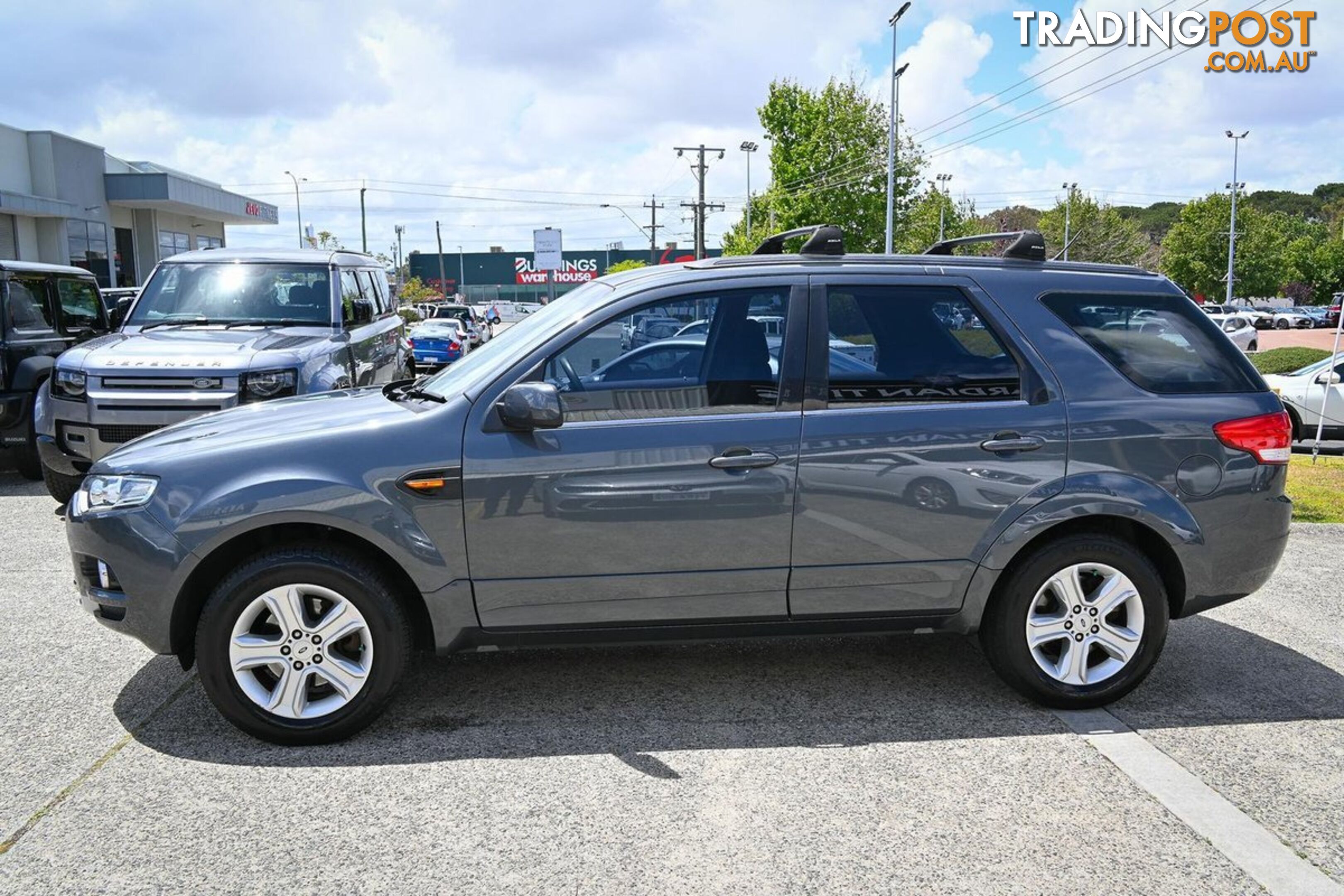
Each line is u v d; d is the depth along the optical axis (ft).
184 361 24.03
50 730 12.73
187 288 29.60
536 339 12.76
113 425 23.72
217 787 11.23
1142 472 13.05
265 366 24.41
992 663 13.53
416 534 12.05
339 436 12.23
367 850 9.95
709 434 12.41
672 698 13.80
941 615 13.14
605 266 399.85
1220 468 13.24
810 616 12.99
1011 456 12.81
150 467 12.24
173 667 14.92
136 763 11.82
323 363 26.45
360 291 32.55
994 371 13.03
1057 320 13.28
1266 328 191.62
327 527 12.33
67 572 20.10
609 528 12.32
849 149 140.36
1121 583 13.11
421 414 12.42
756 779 11.42
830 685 14.29
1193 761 11.91
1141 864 9.71
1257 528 13.44
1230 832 10.30
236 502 11.85
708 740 12.46
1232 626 17.08
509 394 11.90
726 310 12.85
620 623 12.67
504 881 9.40
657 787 11.23
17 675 14.62
